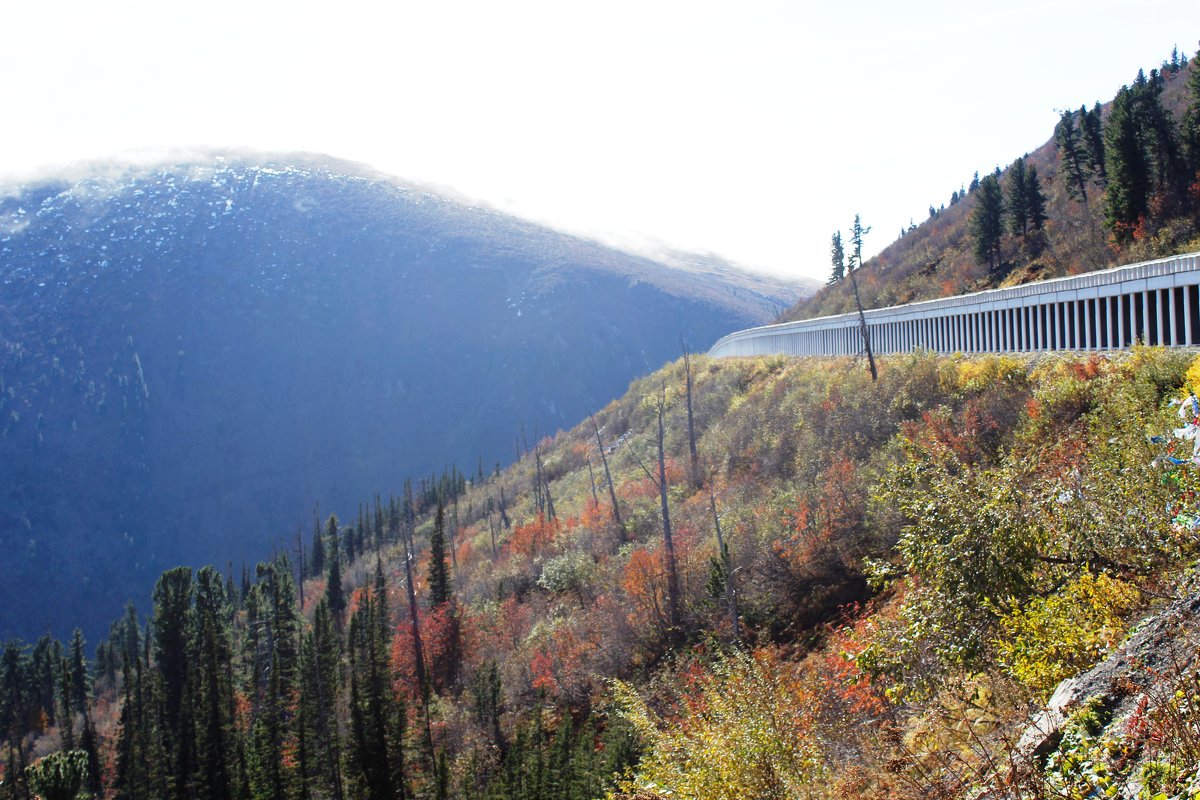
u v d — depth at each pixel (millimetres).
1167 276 26375
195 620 67000
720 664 15211
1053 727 7625
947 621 11789
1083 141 63125
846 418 37594
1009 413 27828
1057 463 16078
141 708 60656
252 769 45062
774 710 12438
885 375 38781
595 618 38062
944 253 75375
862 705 13391
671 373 87562
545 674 37938
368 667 48688
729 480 45906
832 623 25703
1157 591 9633
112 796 59469
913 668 11930
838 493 30391
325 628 59062
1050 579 11695
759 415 50688
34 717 94062
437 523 59281
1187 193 45531
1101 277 29922
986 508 11883
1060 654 9648
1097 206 57000
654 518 48188
